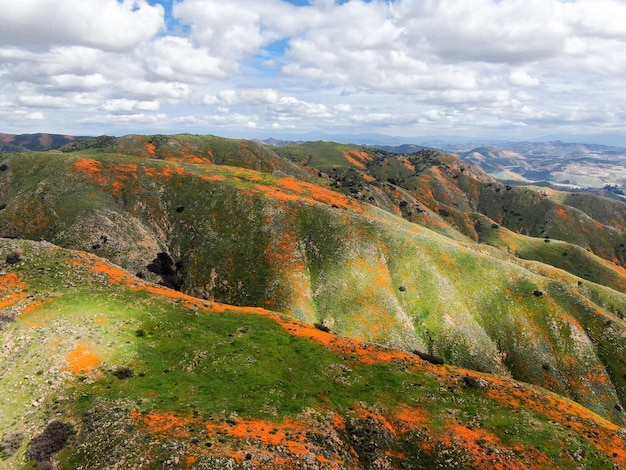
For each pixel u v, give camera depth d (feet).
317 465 107.96
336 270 319.47
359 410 145.79
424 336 282.36
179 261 333.01
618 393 263.08
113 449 100.94
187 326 180.34
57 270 195.42
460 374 187.42
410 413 148.97
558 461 135.64
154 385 135.44
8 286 171.83
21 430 107.86
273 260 324.60
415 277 323.37
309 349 183.52
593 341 293.84
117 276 210.59
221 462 98.58
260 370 157.89
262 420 126.00
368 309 289.12
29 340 143.02
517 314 305.73
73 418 113.09
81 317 162.40
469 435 141.08
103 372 136.77
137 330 166.09
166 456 98.89
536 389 189.16
